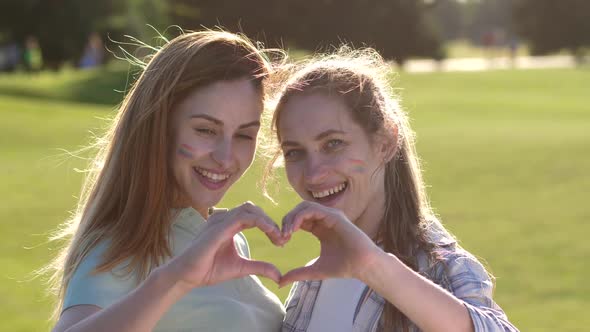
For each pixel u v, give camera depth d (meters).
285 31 59.84
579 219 11.88
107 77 37.72
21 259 9.31
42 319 7.14
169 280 2.26
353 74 2.95
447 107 33.03
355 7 61.47
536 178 15.55
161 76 2.89
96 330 2.25
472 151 19.08
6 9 51.22
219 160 2.91
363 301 2.89
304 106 2.91
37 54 52.03
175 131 2.92
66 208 12.37
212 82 2.90
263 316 3.14
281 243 2.31
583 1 80.75
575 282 8.65
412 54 66.44
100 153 3.17
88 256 2.76
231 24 57.69
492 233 11.12
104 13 52.50
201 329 2.91
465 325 2.43
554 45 82.31
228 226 2.28
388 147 2.98
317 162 2.91
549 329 7.16
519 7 84.56
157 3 55.69
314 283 3.10
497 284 8.71
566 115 30.70
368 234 3.02
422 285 2.40
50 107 26.41
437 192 14.21
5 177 15.24
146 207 2.85
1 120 22.88
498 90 42.97
